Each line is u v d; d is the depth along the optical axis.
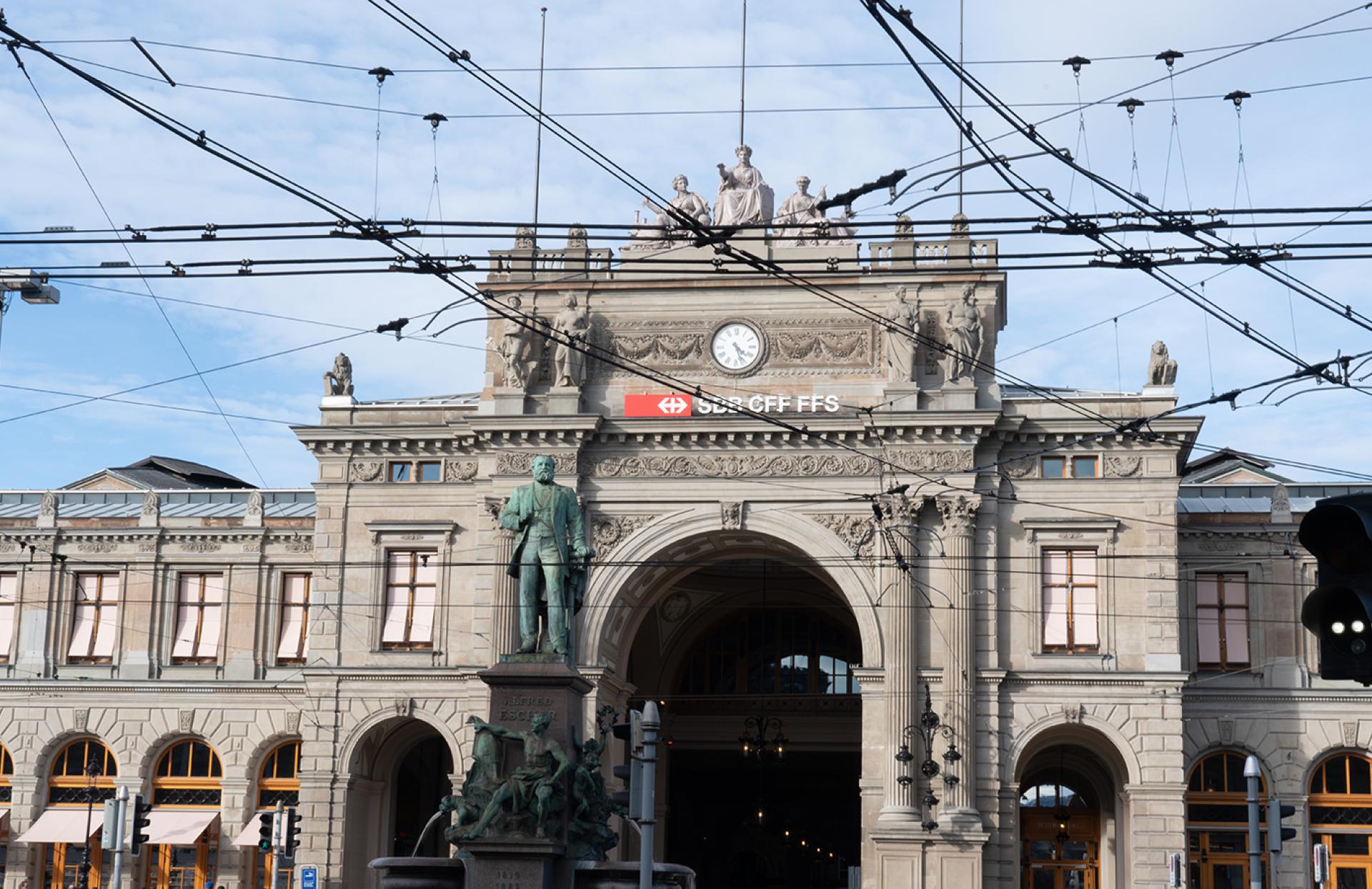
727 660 66.62
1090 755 57.94
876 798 50.47
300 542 61.06
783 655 66.19
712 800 73.56
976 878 48.91
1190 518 56.81
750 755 64.38
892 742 50.19
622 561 52.69
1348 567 13.49
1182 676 50.69
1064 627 51.81
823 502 52.25
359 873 55.31
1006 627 51.78
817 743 64.50
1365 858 54.34
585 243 55.16
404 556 55.94
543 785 26.12
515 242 55.38
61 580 62.22
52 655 61.56
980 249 53.31
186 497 65.62
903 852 49.25
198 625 61.31
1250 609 56.06
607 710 28.44
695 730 65.25
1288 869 54.00
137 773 59.88
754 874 73.25
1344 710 54.84
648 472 53.16
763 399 53.16
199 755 60.41
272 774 60.00
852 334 53.38
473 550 55.22
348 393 57.66
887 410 51.72
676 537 52.59
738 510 52.47
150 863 59.69
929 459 51.75
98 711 60.59
